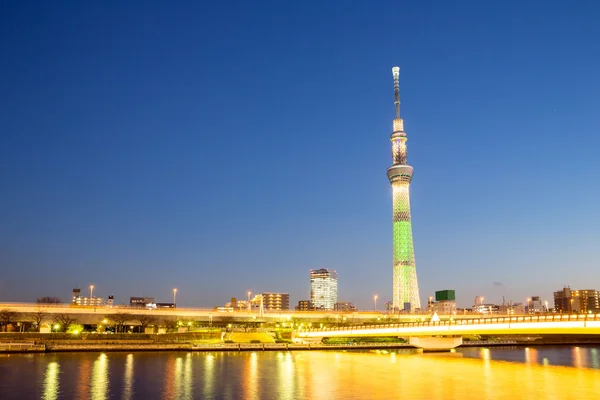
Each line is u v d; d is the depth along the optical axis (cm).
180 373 16112
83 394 12769
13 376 15125
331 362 19475
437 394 12706
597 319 14550
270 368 17462
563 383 14162
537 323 15988
